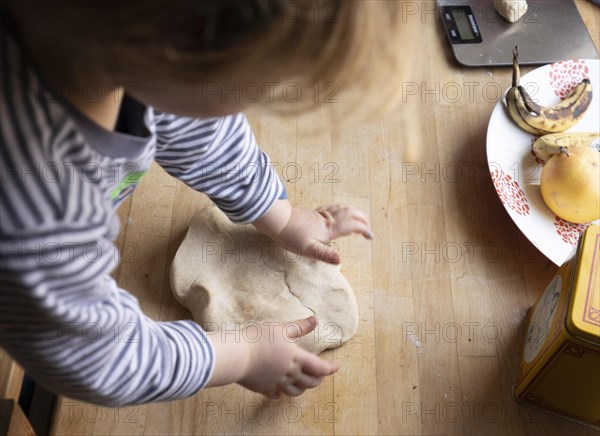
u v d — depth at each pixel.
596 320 0.55
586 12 0.93
